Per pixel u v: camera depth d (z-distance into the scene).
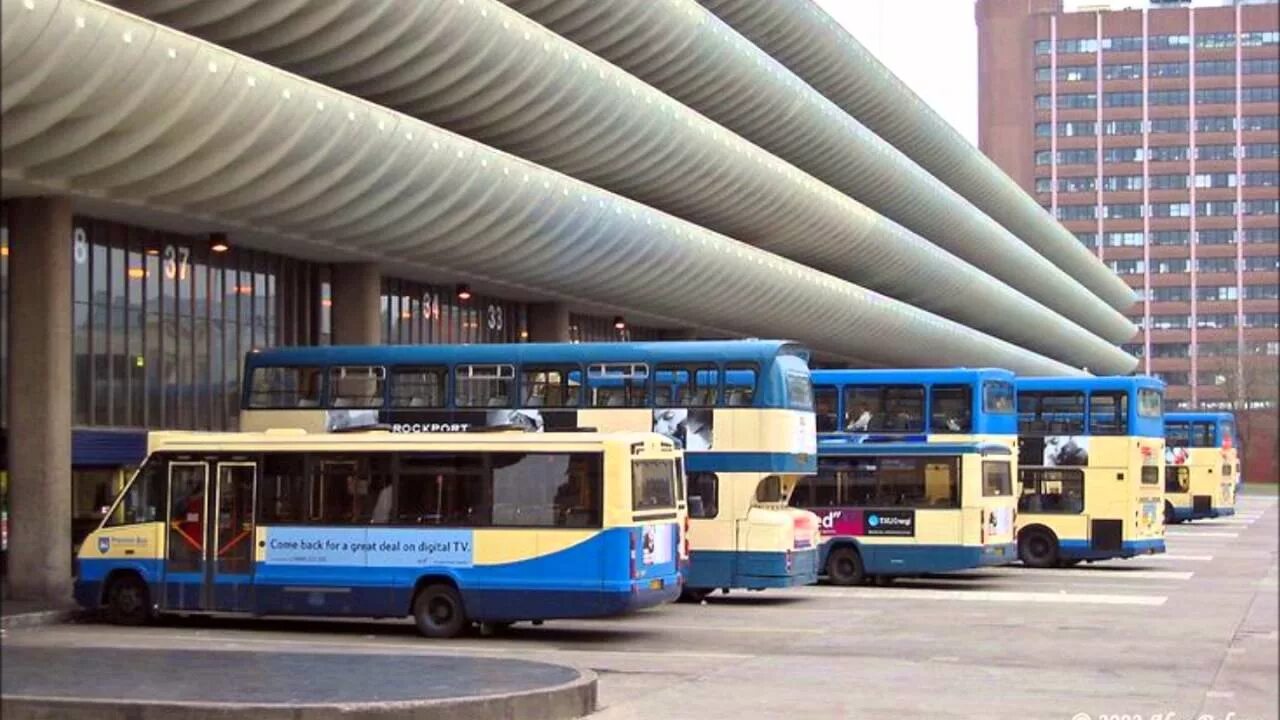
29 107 21.66
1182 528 69.31
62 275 28.44
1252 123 147.75
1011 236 97.75
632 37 47.47
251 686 15.27
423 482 24.31
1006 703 17.42
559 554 23.56
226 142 25.75
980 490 34.91
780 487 30.00
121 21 22.09
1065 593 33.91
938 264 77.75
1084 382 41.88
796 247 62.34
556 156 42.69
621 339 56.25
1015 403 36.97
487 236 36.03
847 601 31.69
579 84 40.25
